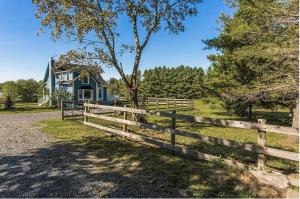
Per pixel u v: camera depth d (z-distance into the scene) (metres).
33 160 6.27
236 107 16.41
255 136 10.16
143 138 7.86
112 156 6.66
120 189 4.53
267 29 8.98
